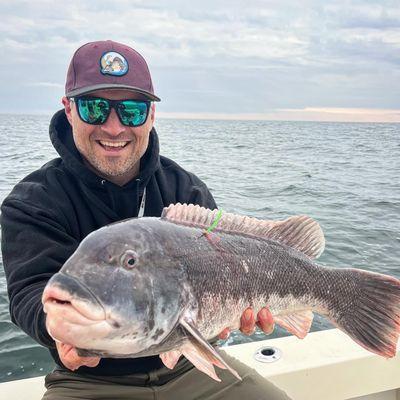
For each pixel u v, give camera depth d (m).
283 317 0.69
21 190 0.74
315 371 0.92
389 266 2.09
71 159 0.75
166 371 0.76
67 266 0.51
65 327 0.48
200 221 0.64
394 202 3.58
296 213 3.12
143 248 0.54
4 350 1.33
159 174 0.85
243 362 0.92
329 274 0.71
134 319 0.51
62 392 0.72
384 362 0.96
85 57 0.74
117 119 0.73
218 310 0.60
